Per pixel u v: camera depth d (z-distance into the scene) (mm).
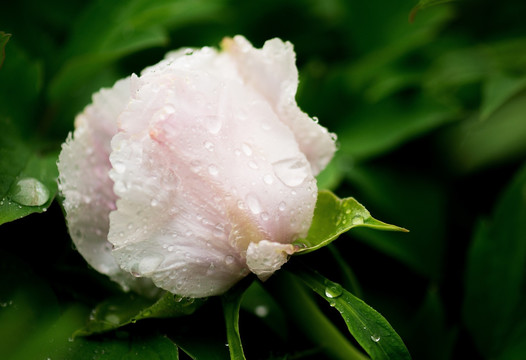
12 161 400
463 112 475
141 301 383
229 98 369
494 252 436
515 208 437
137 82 370
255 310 404
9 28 469
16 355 372
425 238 455
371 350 358
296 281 384
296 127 379
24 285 388
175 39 490
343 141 468
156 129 360
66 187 377
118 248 365
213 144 364
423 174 469
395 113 469
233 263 368
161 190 363
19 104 424
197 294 368
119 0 453
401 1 488
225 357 371
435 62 488
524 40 490
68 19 488
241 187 364
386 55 479
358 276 450
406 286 450
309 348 391
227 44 386
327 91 477
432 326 427
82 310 386
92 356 369
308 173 368
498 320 431
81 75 444
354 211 369
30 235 398
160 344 373
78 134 383
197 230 365
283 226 367
